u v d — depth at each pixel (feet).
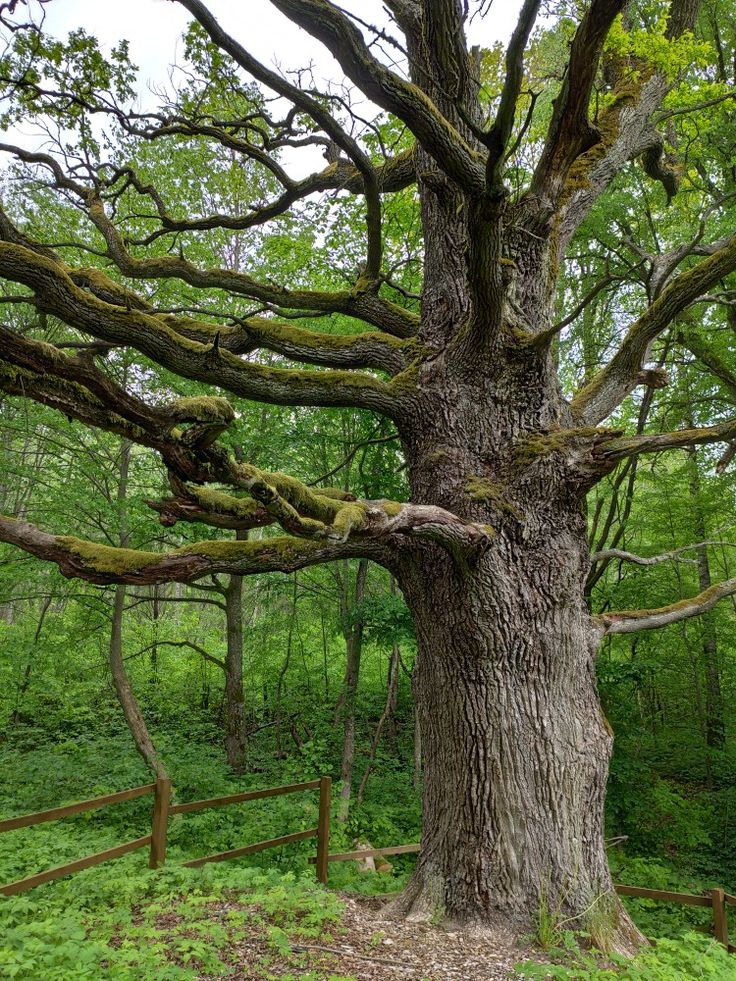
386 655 50.29
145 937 12.50
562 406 18.71
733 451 20.38
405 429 19.07
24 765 32.91
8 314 35.94
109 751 36.11
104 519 35.91
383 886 21.30
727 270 16.58
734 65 34.94
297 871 22.20
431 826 16.67
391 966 12.61
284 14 11.05
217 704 51.98
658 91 22.63
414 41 19.21
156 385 36.52
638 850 30.45
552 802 15.55
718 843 31.71
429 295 19.70
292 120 22.06
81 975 10.30
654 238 34.30
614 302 42.37
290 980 11.25
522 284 18.57
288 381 17.95
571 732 16.24
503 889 14.96
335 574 40.11
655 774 36.45
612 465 16.94
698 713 39.11
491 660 16.35
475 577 16.37
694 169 35.22
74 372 9.63
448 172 12.33
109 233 22.99
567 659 16.67
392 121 25.53
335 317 35.47
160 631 58.65
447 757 16.62
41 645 39.04
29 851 21.39
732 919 24.36
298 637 48.96
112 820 27.71
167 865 16.06
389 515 13.76
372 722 50.26
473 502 16.93
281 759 40.63
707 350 34.91
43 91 20.11
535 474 17.04
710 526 38.73
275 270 36.11
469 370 17.81
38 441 37.58
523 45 10.18
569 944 13.56
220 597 72.79
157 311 21.38
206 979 11.31
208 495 13.43
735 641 37.70
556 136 17.89
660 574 38.34
